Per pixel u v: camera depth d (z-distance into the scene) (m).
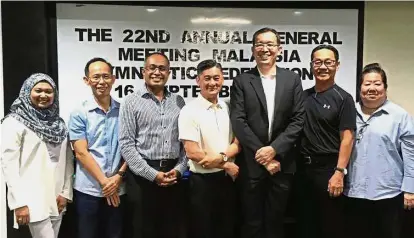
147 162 2.26
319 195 2.40
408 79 2.93
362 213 2.47
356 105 2.46
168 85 2.83
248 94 2.29
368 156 2.36
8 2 2.64
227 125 2.33
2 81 2.68
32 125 2.13
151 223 2.31
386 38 2.90
